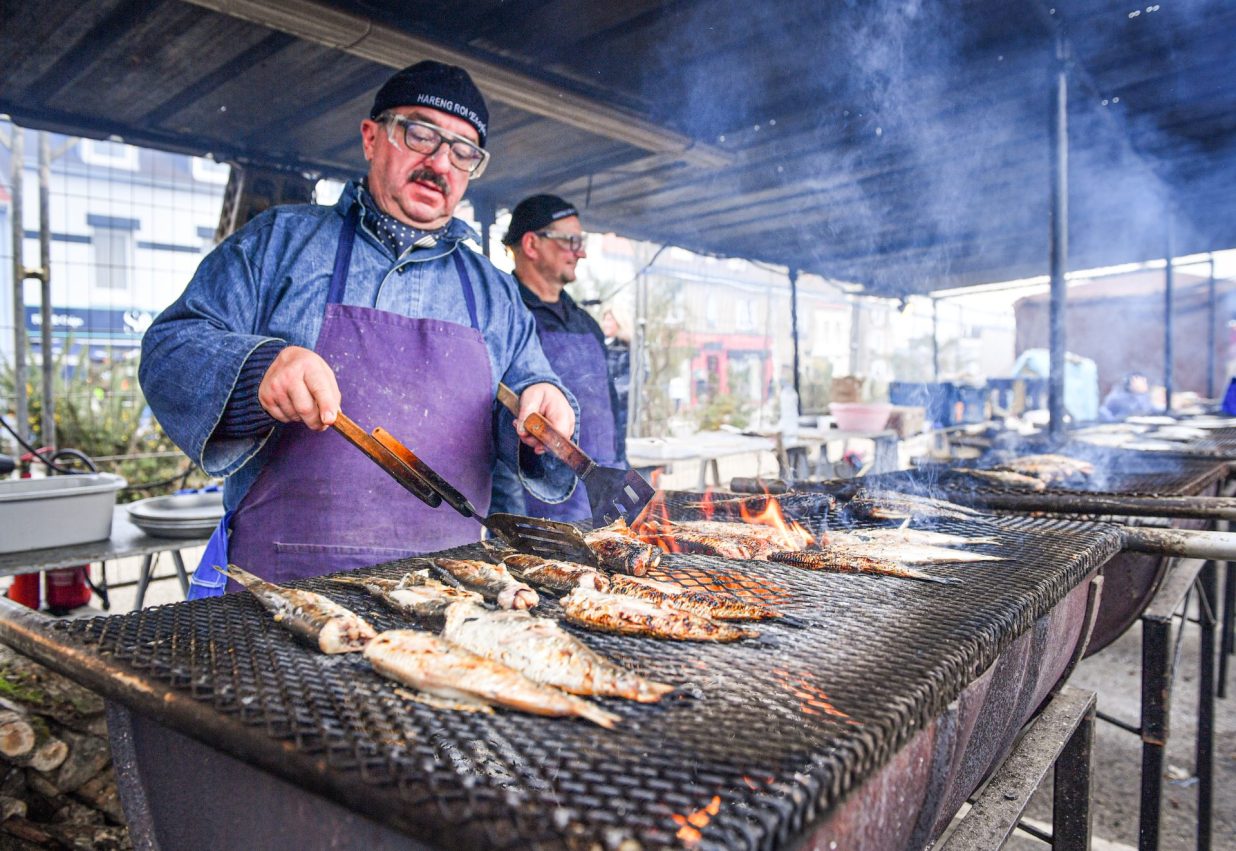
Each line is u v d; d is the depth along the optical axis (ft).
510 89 11.75
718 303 58.49
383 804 2.42
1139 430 18.85
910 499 7.97
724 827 2.26
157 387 6.30
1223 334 43.68
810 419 31.30
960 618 4.38
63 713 8.07
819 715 3.08
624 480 6.34
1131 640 17.93
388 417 7.22
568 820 2.28
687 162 16.05
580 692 3.27
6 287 42.09
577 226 12.50
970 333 77.77
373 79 12.57
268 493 7.03
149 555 12.96
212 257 7.25
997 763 5.90
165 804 3.87
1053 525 6.99
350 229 7.59
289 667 3.55
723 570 5.59
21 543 11.32
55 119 13.69
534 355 8.44
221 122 14.42
